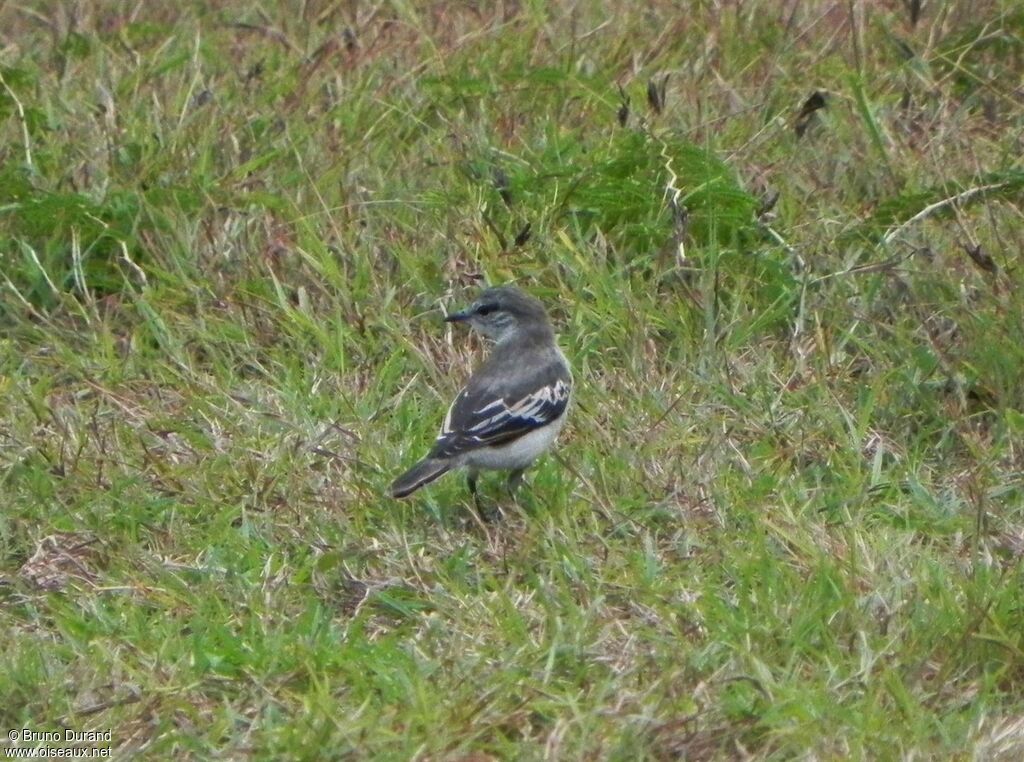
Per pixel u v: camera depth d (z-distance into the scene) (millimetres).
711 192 14609
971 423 13211
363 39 17938
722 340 13852
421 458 12609
